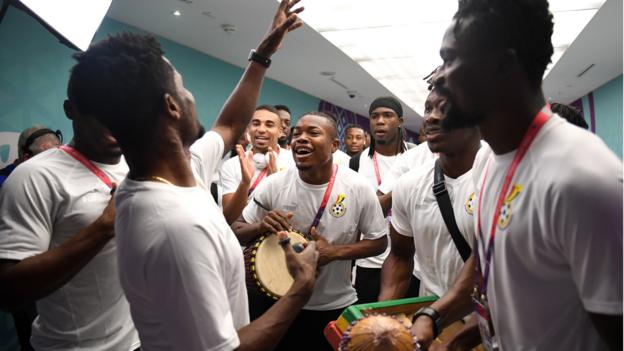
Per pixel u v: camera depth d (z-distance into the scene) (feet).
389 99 13.12
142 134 3.26
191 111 3.52
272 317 3.52
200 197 3.40
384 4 19.61
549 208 2.69
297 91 38.09
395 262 6.72
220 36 24.29
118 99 3.16
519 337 3.21
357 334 3.77
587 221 2.50
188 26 22.94
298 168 7.82
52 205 4.66
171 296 3.03
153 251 3.04
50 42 17.26
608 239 2.46
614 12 19.65
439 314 4.54
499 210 3.15
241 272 3.63
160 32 23.90
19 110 16.22
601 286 2.50
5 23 15.58
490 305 3.45
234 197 8.27
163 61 3.37
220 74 28.89
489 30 2.89
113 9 20.71
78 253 4.30
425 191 6.13
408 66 29.12
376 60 28.12
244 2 19.62
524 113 3.02
